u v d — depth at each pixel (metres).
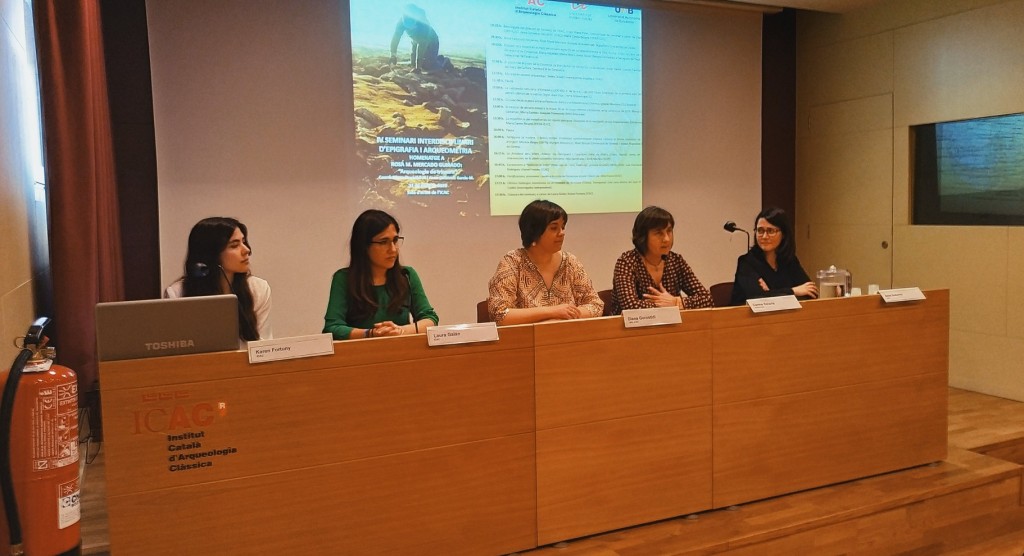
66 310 2.52
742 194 5.74
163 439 1.80
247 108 4.30
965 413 4.20
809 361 2.69
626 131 5.28
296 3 4.36
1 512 1.77
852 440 2.81
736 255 5.75
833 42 5.62
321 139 4.47
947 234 4.84
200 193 4.23
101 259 3.10
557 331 2.24
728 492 2.56
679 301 2.97
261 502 1.90
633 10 5.25
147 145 4.20
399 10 4.60
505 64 4.90
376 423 2.02
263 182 4.36
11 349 2.29
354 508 2.00
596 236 5.25
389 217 2.61
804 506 2.59
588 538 2.34
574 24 5.08
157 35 4.09
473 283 4.91
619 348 2.33
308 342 1.93
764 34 5.82
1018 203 4.44
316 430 1.95
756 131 5.76
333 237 4.54
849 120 5.52
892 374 2.88
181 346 1.81
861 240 5.48
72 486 1.86
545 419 2.24
